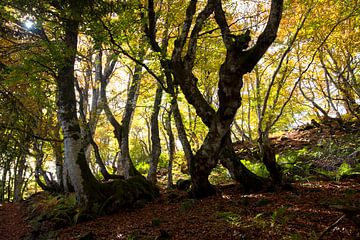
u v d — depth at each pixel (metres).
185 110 19.56
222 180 13.15
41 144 17.22
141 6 8.32
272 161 8.91
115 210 9.77
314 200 7.61
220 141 8.39
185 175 17.69
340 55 16.69
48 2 8.37
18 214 14.47
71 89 10.27
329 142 13.53
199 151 8.71
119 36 8.48
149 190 11.34
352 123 16.77
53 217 9.89
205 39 12.39
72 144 10.00
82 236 7.66
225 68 7.96
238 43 7.91
